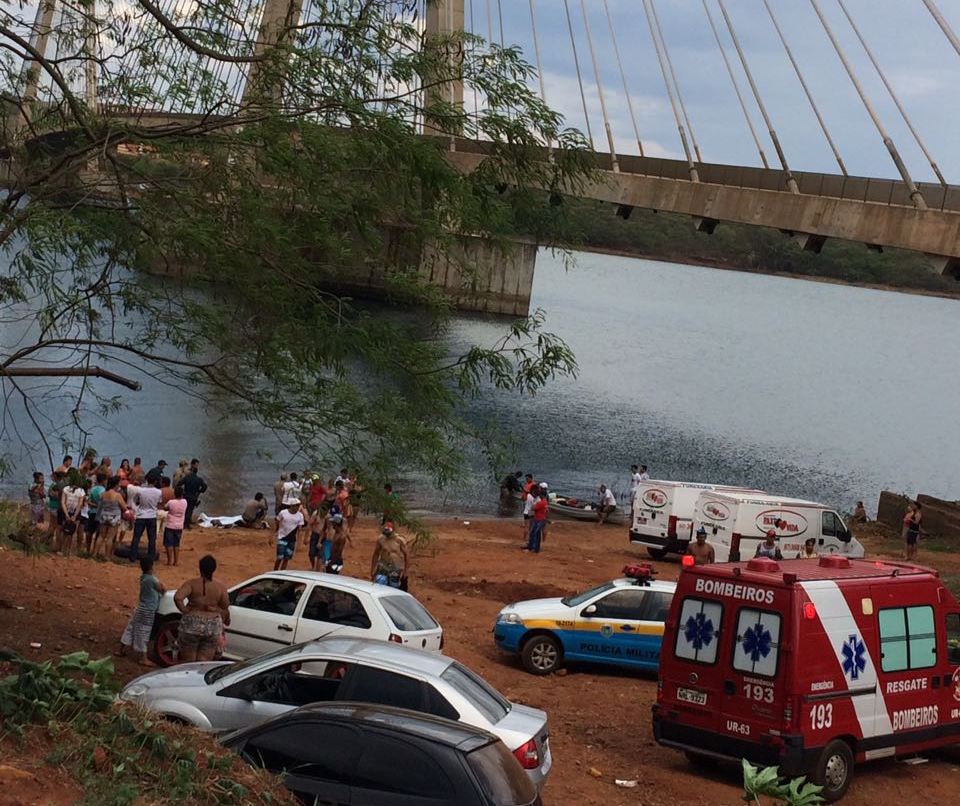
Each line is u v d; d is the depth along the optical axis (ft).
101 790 24.82
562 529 138.41
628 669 67.31
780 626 46.75
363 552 104.73
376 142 44.80
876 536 148.25
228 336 45.75
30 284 44.01
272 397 46.34
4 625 57.77
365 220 45.34
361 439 46.42
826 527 109.09
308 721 29.09
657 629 65.87
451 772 27.30
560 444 213.87
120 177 44.73
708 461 216.74
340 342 44.62
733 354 466.70
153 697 36.19
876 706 48.98
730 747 47.34
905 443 279.90
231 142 44.47
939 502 151.84
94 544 88.48
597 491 174.50
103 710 29.91
